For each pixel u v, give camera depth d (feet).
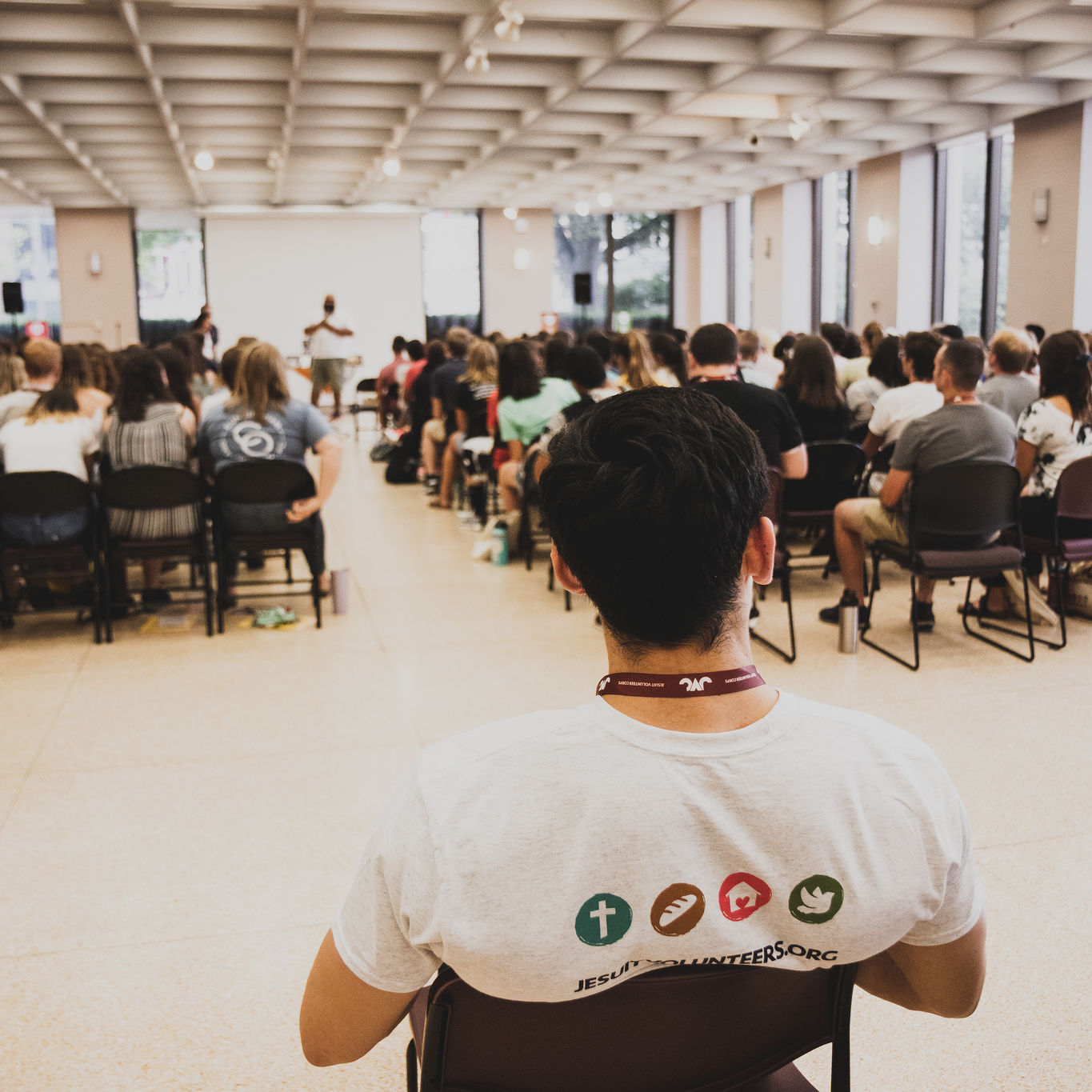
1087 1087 6.09
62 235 57.26
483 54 25.86
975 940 3.04
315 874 8.50
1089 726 11.38
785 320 52.29
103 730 11.67
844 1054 3.30
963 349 13.34
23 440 15.16
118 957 7.37
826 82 32.22
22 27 25.31
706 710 2.75
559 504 2.83
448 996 3.00
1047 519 14.19
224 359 16.24
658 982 2.93
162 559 16.01
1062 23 26.30
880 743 2.84
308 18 24.02
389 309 60.44
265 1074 6.25
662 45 27.73
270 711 12.24
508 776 2.70
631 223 64.18
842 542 14.79
